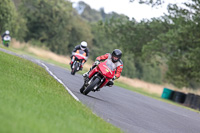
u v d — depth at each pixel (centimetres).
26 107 2086
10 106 1964
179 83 15475
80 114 2559
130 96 6675
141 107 4938
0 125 1491
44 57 15462
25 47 16450
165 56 13975
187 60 13100
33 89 2970
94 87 4122
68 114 2381
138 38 15938
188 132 3612
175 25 14225
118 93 6391
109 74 4062
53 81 4253
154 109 5272
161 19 15050
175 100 12062
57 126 1856
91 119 2505
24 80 3369
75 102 3111
